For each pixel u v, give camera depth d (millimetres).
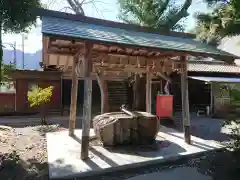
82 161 5926
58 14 7492
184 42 8195
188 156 6508
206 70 16234
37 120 12695
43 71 15039
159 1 17234
